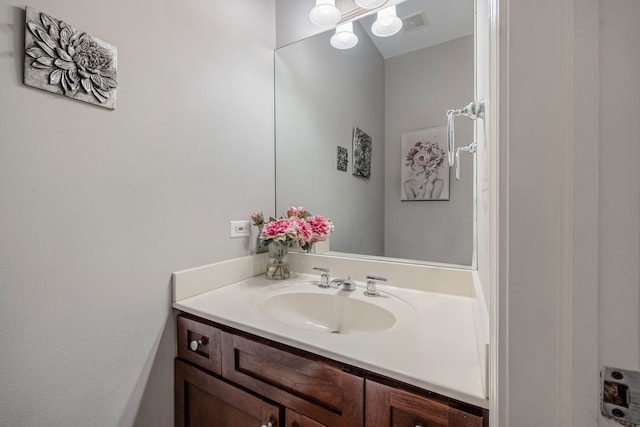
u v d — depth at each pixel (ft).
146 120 3.16
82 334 2.69
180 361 3.42
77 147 2.62
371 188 4.32
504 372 1.21
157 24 3.25
